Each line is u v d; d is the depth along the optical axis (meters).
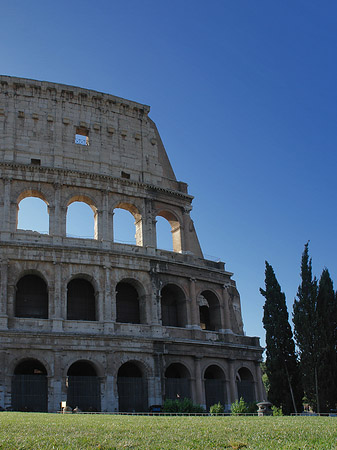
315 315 68.81
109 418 38.12
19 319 63.34
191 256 79.69
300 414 65.12
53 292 65.94
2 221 67.69
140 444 24.31
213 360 75.31
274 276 75.44
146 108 84.12
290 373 70.06
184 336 73.69
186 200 83.56
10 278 64.88
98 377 64.62
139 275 72.62
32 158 73.06
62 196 72.25
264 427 30.11
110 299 68.62
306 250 72.94
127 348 67.00
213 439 25.77
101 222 73.56
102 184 75.12
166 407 62.88
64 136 76.06
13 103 74.81
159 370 68.62
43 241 68.19
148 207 78.38
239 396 77.75
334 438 25.48
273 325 72.12
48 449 22.80
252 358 80.62
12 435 26.05
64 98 78.06
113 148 79.12
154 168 82.25
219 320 79.88
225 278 82.50
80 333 64.25
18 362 61.66
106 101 80.81
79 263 68.25
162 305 77.19
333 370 66.69
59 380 61.88
